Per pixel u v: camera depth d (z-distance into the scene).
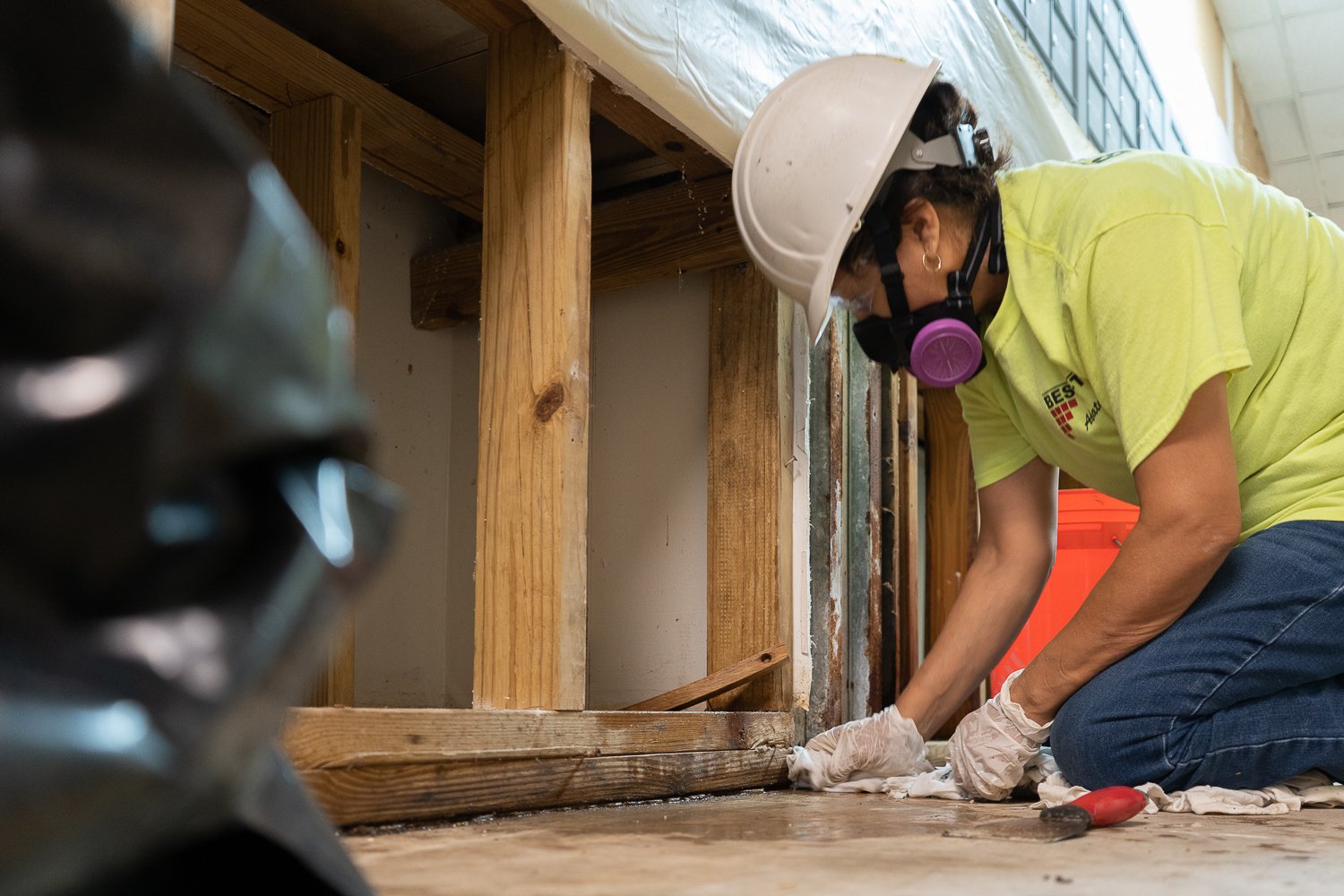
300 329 0.24
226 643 0.22
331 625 0.24
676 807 1.25
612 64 1.35
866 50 1.87
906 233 1.36
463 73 1.94
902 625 2.27
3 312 0.21
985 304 1.43
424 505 2.19
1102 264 1.26
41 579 0.21
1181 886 0.67
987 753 1.38
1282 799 1.26
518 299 1.38
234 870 0.32
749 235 1.47
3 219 0.21
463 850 0.82
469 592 2.19
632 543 1.99
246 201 0.23
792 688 1.79
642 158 2.07
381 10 1.77
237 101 1.83
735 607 1.82
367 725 0.95
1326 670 1.29
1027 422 1.53
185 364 0.21
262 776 0.28
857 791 1.56
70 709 0.20
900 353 1.43
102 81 0.22
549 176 1.37
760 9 1.60
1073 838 0.96
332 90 1.77
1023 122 2.51
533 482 1.33
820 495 1.94
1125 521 2.62
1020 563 1.62
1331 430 1.37
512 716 1.13
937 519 2.68
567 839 0.91
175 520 0.22
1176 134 4.30
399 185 2.19
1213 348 1.21
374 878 0.67
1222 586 1.31
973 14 2.29
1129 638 1.32
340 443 0.26
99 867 0.21
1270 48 5.04
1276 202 1.41
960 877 0.70
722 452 1.86
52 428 0.20
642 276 1.96
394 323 2.16
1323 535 1.30
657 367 2.00
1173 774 1.31
